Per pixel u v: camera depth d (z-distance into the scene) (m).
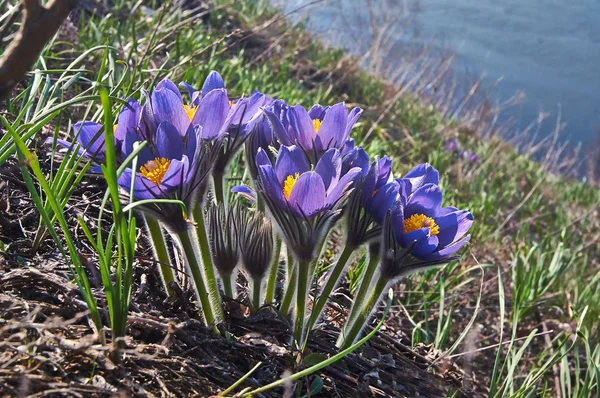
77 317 0.36
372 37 2.05
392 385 0.49
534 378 0.55
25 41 0.30
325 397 0.45
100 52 0.88
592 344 0.86
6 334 0.37
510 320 0.84
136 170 0.40
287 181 0.42
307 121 0.45
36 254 0.47
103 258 0.38
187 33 1.18
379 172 0.45
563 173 2.26
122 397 0.35
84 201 0.55
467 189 1.43
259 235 0.46
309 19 1.95
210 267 0.44
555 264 0.89
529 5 4.80
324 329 0.52
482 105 2.18
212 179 0.48
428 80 2.14
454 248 0.43
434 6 4.36
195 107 0.45
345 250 0.45
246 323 0.47
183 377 0.40
